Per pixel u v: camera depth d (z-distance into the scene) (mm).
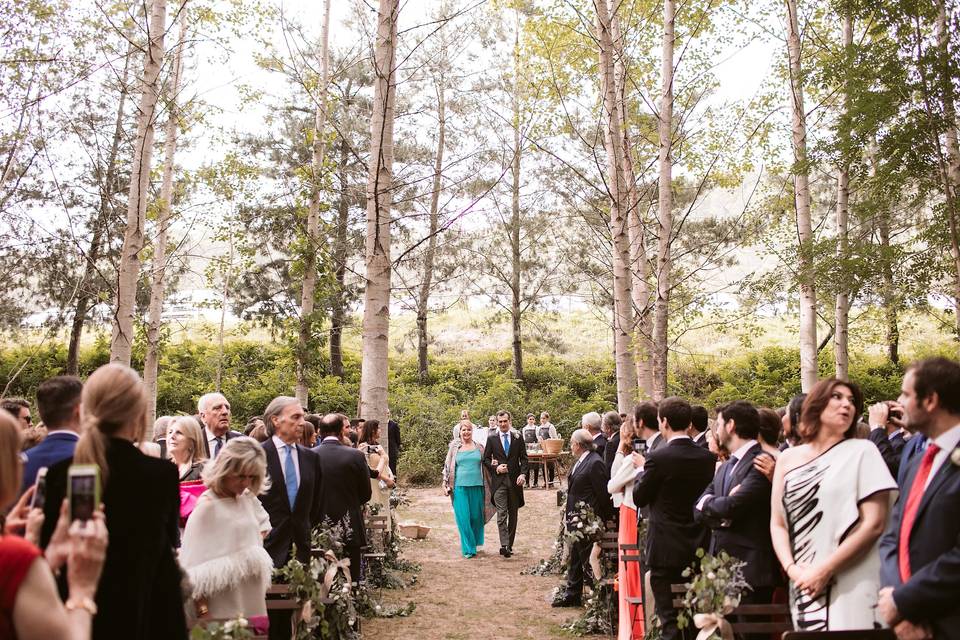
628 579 6906
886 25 9445
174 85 16000
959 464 3195
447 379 32312
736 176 16250
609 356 34938
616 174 11891
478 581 10391
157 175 19125
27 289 26203
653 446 6883
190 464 5816
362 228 26500
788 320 39094
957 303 10688
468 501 12344
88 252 23188
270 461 6363
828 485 3969
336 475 7879
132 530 2881
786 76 15758
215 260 19328
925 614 3086
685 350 32969
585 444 8820
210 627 4086
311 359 17125
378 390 10172
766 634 4602
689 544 5691
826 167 20672
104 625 2779
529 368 32938
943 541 3201
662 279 12773
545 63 14000
